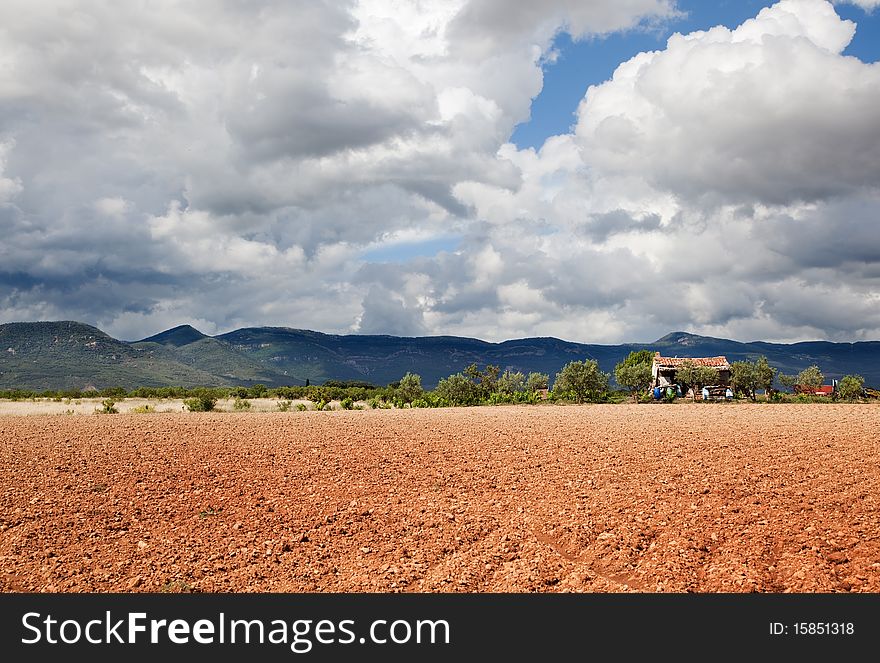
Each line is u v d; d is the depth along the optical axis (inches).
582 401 2101.4
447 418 1360.7
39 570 430.6
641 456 776.9
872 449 774.5
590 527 490.9
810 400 1984.5
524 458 789.9
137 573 426.6
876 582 374.0
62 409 1877.5
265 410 1855.3
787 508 510.9
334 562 444.8
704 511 514.3
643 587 391.9
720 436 938.1
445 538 482.6
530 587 397.4
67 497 605.9
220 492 628.1
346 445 920.9
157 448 898.7
